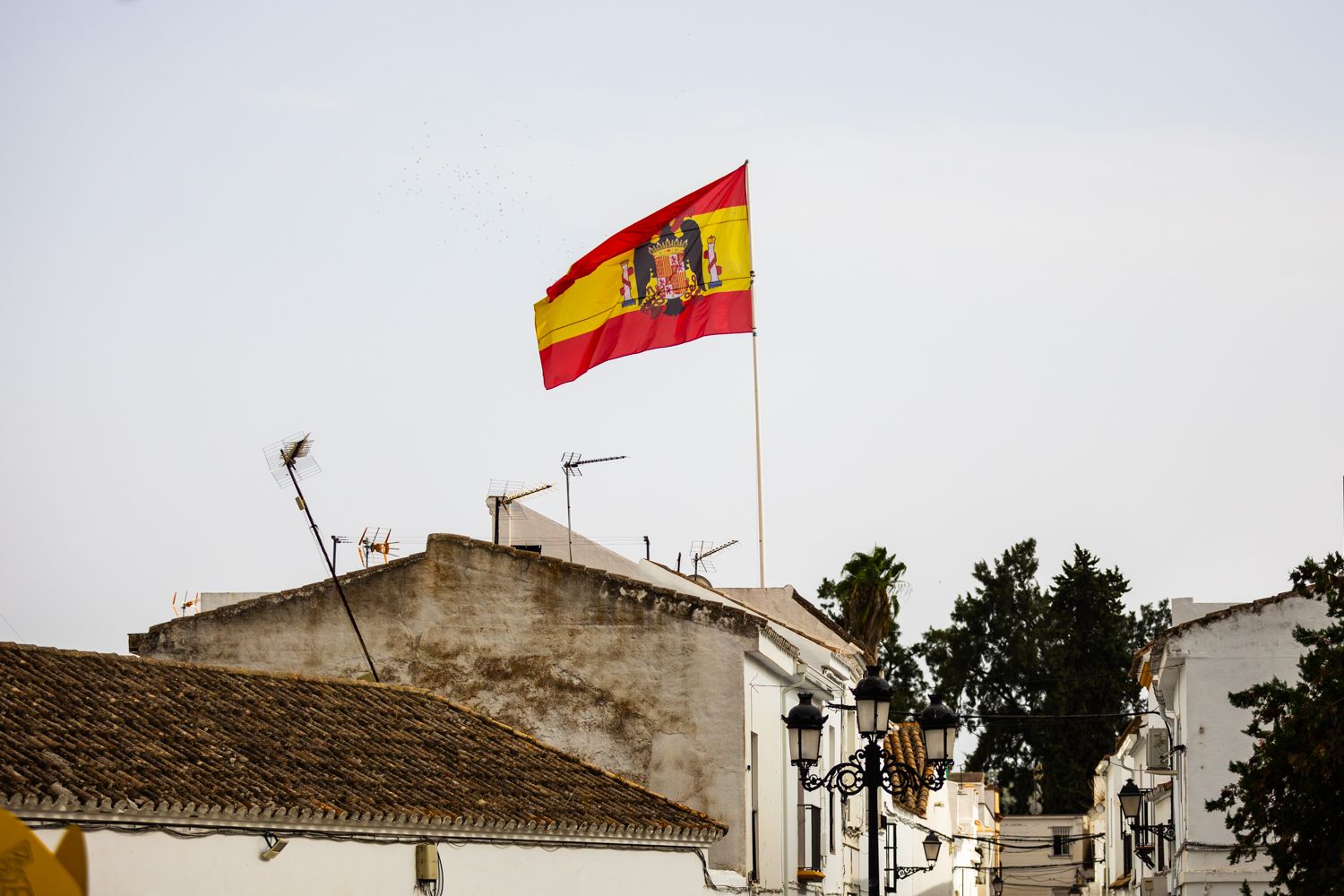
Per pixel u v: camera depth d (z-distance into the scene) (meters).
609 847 25.33
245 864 19.31
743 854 29.59
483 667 31.11
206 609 36.47
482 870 22.88
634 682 30.59
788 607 41.25
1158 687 40.53
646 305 34.91
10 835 10.34
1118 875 59.81
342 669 31.45
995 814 85.19
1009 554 106.56
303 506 31.05
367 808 20.88
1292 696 27.06
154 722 21.41
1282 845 26.48
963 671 104.50
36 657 22.28
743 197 35.19
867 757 25.05
